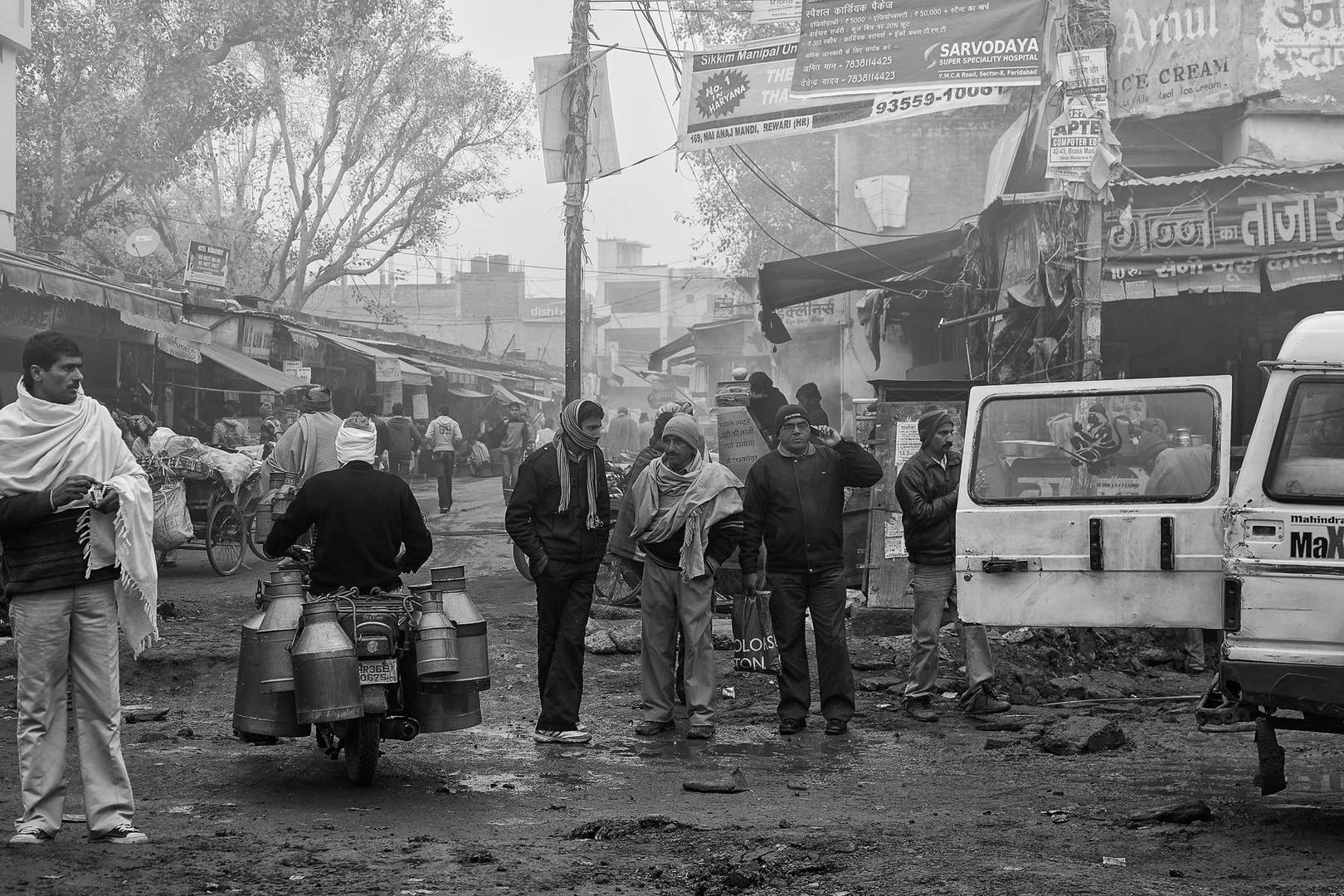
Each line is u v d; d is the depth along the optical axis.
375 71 41.19
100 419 5.14
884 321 24.09
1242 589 5.79
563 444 7.88
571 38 16.97
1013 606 7.93
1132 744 7.85
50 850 4.97
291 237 41.69
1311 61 17.66
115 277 25.78
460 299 80.50
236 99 31.55
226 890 4.57
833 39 15.02
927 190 27.23
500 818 5.93
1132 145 18.64
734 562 11.95
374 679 6.29
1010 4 14.57
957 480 9.04
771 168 32.84
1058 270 15.02
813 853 5.22
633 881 4.83
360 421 10.83
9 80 22.64
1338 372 5.75
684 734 8.25
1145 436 7.88
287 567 6.82
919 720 8.64
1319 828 5.67
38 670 5.05
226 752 7.33
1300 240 14.66
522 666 10.31
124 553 5.04
